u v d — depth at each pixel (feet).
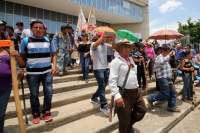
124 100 9.57
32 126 10.14
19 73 10.39
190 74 18.39
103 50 13.15
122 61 9.59
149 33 68.95
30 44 10.23
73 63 26.32
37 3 42.42
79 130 10.82
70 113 12.11
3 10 38.88
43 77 10.85
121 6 59.11
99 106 13.96
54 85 17.19
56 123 11.20
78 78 20.31
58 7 46.09
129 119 9.74
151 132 11.77
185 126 14.03
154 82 24.63
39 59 10.43
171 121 13.65
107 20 63.93
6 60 8.48
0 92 8.40
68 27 20.15
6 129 9.96
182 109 16.43
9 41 8.12
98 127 11.06
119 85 9.66
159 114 15.15
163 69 14.90
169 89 15.08
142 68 18.61
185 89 18.65
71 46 22.09
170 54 15.01
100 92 13.23
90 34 24.56
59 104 13.73
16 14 41.16
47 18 47.85
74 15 54.34
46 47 10.70
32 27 10.32
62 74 19.97
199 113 16.80
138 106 9.98
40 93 14.96
